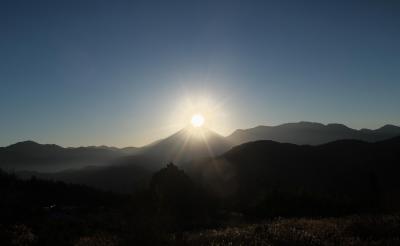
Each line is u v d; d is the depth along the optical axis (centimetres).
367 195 4928
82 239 1867
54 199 4644
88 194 5253
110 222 3039
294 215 4012
